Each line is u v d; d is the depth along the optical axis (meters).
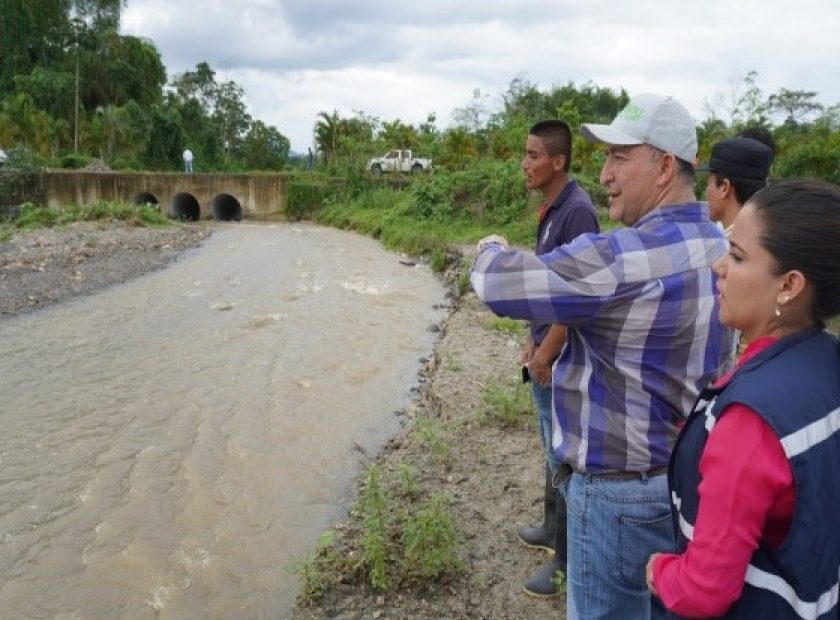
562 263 1.85
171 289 12.62
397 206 23.36
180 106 52.72
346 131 35.50
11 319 10.19
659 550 1.99
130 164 43.38
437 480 4.71
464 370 7.16
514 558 3.74
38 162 34.72
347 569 3.71
